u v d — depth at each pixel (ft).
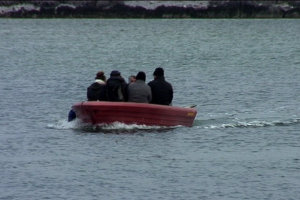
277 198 179.73
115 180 192.54
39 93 328.90
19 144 229.25
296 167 203.62
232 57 516.32
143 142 230.48
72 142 230.68
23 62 474.90
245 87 351.05
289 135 240.94
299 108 292.40
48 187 187.11
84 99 313.12
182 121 250.57
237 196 181.16
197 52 565.12
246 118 269.44
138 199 179.32
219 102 307.58
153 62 481.87
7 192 183.52
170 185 188.75
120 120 245.86
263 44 643.45
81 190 185.06
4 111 283.38
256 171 200.13
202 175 196.75
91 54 545.85
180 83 365.61
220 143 230.27
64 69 435.53
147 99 247.29
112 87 247.09
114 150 221.25
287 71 422.41
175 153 217.97
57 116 273.75
